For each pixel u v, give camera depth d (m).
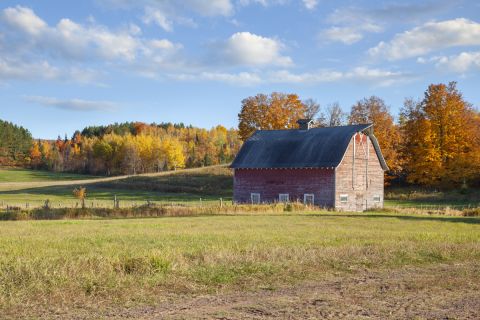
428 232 23.48
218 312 9.77
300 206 42.38
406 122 73.44
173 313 9.67
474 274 13.73
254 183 52.62
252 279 12.59
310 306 10.30
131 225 26.66
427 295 11.36
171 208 36.97
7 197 79.81
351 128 50.88
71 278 11.57
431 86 67.69
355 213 39.53
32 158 178.88
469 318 9.58
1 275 11.68
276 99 79.25
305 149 50.94
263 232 22.70
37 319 9.12
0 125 180.12
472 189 64.62
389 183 71.62
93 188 92.12
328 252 16.00
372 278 13.10
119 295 10.84
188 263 13.95
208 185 83.81
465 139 66.50
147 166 157.38
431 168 65.94
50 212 34.03
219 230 23.72
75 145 186.88
